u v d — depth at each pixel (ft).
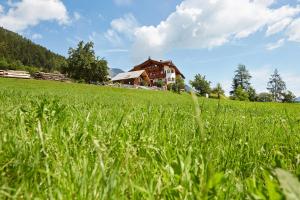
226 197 6.03
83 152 8.85
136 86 428.15
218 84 13.16
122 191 5.93
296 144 12.12
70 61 427.74
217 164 8.55
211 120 15.81
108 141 10.13
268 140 12.36
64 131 10.90
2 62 651.66
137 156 9.19
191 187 5.94
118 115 15.23
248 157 9.66
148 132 12.10
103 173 5.53
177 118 16.96
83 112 16.26
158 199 5.98
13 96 32.04
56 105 14.21
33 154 7.94
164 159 8.75
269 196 4.85
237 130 13.84
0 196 5.29
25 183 6.26
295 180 4.11
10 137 8.83
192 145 10.41
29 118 13.17
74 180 6.32
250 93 612.29
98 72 431.84
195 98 4.14
